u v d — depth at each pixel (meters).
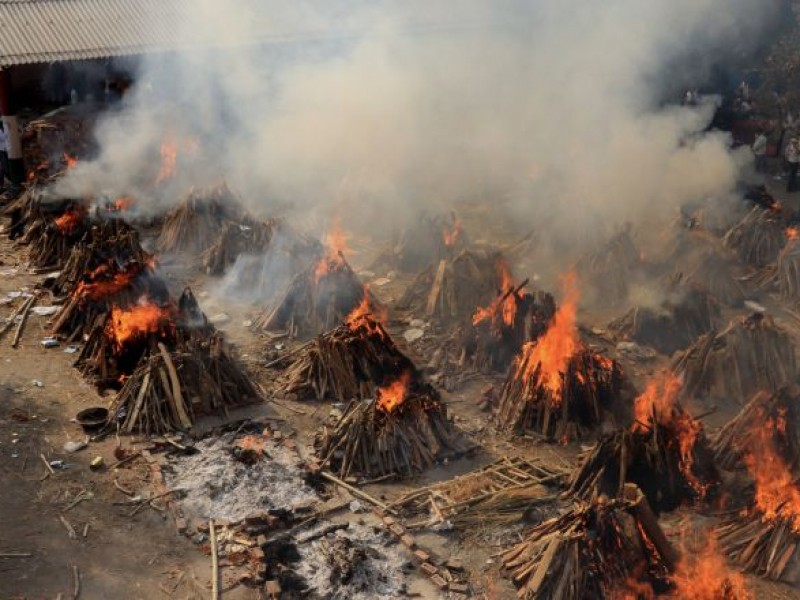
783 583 11.12
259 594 10.60
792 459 13.30
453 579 10.99
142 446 13.38
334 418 14.24
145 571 10.99
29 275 19.19
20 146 23.27
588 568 10.48
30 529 11.55
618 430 12.77
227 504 12.23
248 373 15.64
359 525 11.93
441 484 12.70
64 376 15.28
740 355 15.52
